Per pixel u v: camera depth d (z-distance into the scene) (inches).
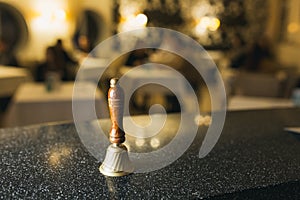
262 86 93.5
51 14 194.9
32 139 38.5
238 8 215.0
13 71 122.8
